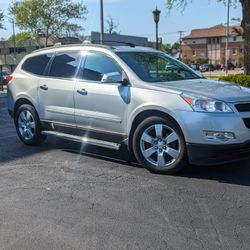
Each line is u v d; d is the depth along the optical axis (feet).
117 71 22.30
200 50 428.97
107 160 23.27
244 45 72.69
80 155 24.49
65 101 24.29
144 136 20.74
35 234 14.26
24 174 21.02
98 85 22.62
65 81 24.39
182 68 24.17
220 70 317.63
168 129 20.06
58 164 22.71
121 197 17.51
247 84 56.90
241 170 20.94
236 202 16.75
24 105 27.17
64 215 15.79
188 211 15.92
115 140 22.29
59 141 28.35
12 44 280.31
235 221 14.97
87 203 16.93
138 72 21.75
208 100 19.04
